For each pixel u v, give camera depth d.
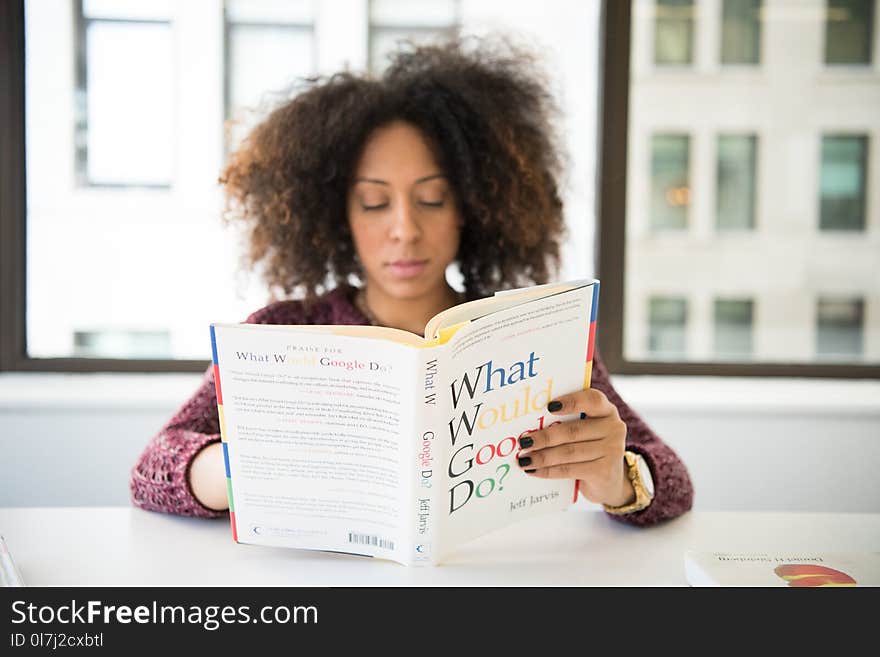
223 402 0.79
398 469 0.77
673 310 6.02
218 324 0.76
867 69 5.08
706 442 1.94
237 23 3.15
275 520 0.82
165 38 2.77
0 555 0.76
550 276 1.41
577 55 2.12
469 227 1.33
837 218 5.54
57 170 2.70
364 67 1.37
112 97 2.72
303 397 0.77
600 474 0.85
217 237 3.00
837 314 5.75
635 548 0.87
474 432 0.77
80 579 0.77
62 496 1.87
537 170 1.34
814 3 5.01
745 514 0.99
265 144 1.29
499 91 1.31
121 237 2.89
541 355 0.80
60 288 2.79
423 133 1.22
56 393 1.89
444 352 0.72
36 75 2.53
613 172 2.08
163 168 2.92
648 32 5.18
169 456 0.94
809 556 0.79
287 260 1.35
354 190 1.24
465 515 0.80
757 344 5.93
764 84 5.20
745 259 5.72
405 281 1.23
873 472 1.95
